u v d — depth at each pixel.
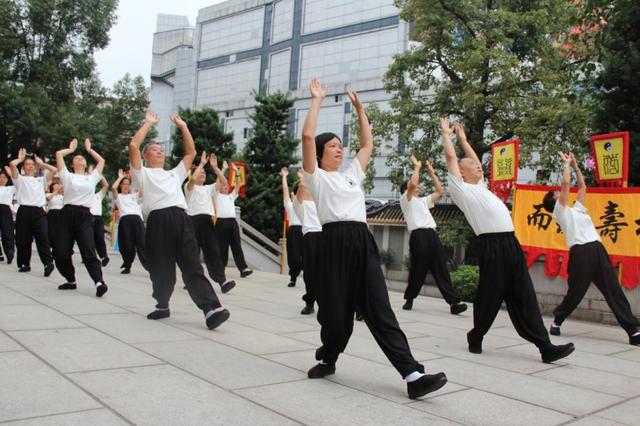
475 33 16.52
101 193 10.35
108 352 4.00
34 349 3.93
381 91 43.47
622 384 4.03
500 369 4.29
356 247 3.48
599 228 7.60
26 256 8.80
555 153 14.53
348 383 3.60
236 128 53.66
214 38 59.25
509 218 4.80
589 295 7.54
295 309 6.91
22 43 21.94
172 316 5.69
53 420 2.64
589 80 10.97
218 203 9.80
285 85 51.19
